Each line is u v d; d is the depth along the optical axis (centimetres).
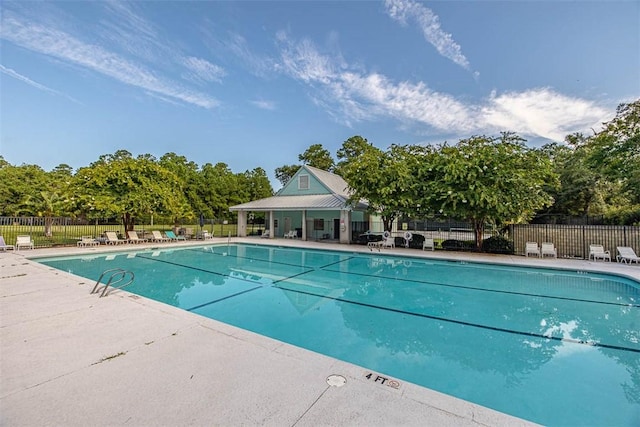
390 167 1773
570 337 621
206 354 414
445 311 784
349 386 337
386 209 1812
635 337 621
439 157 1683
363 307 818
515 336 625
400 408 296
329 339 609
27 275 945
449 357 534
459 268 1355
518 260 1386
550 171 1583
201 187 3766
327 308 809
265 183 4538
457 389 434
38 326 516
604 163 2109
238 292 967
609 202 2888
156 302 664
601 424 355
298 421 277
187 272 1280
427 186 1673
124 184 2000
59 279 888
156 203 2080
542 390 428
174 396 316
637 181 1991
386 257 1642
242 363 389
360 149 4106
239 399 311
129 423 273
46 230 2403
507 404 396
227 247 2116
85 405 300
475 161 1521
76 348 431
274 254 1795
